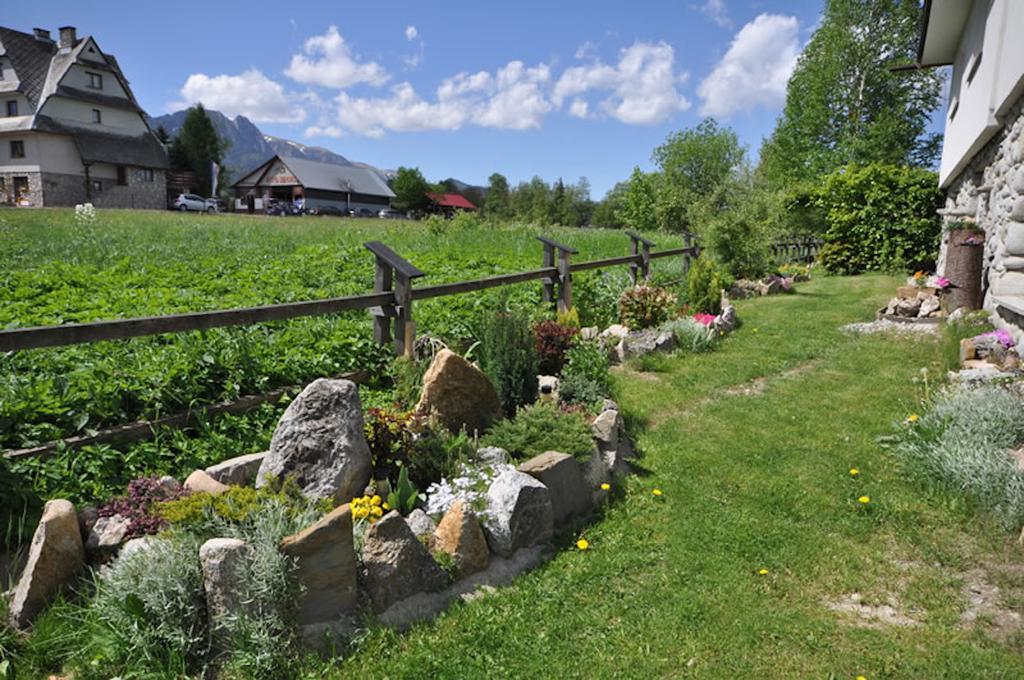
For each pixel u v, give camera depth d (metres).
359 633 2.89
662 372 7.28
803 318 10.30
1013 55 7.20
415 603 3.13
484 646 2.93
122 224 20.38
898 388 6.58
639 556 3.68
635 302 9.05
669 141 51.84
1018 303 6.73
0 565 3.01
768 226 15.16
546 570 3.53
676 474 4.77
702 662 2.84
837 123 31.25
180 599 2.62
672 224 32.94
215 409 4.43
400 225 25.56
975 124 9.30
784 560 3.65
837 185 16.98
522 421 4.58
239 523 3.00
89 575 2.88
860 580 3.46
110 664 2.57
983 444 4.49
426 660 2.80
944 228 11.65
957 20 11.02
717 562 3.63
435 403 4.54
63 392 4.13
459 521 3.37
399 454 4.04
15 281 8.21
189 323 4.24
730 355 8.02
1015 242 7.40
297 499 3.34
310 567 2.82
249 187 62.62
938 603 3.24
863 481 4.63
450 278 10.52
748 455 5.10
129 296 7.57
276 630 2.73
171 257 12.24
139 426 4.05
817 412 6.01
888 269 16.05
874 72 29.69
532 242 18.19
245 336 5.48
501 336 5.19
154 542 2.75
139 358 4.95
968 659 2.82
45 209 28.83
